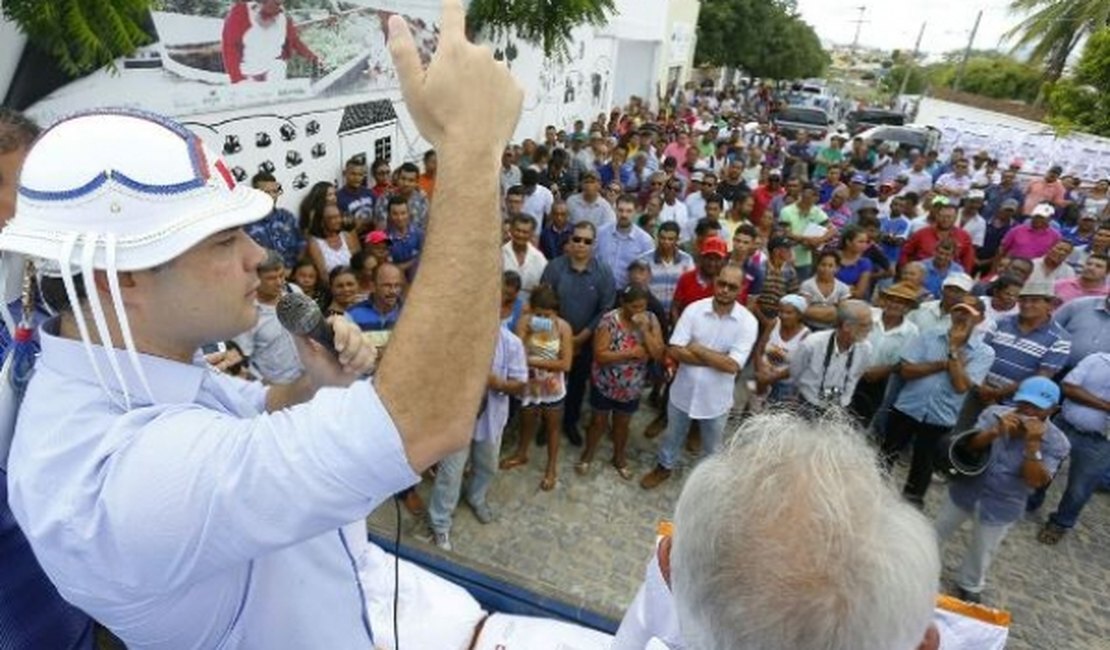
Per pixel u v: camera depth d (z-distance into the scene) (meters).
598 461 5.16
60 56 3.30
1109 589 4.44
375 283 4.21
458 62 0.72
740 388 6.27
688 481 0.93
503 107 0.74
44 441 0.73
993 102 24.84
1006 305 5.31
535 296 4.46
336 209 5.39
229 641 0.88
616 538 4.41
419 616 2.15
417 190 6.34
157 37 4.25
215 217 0.74
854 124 22.52
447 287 0.69
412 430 0.67
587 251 5.11
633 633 1.32
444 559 2.47
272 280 3.60
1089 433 4.51
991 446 3.73
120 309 0.71
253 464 0.66
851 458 0.87
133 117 0.75
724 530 0.82
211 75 4.73
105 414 0.74
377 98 6.78
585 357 5.15
